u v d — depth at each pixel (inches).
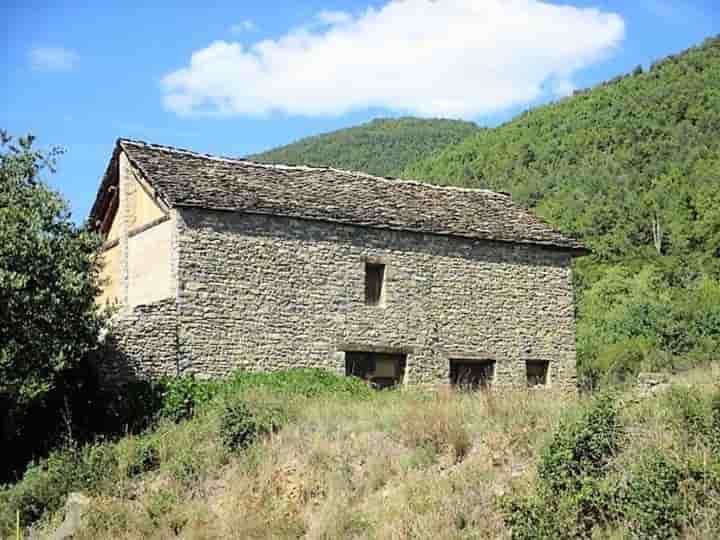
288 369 942.4
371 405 775.1
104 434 820.0
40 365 767.1
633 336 1585.9
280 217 958.4
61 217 823.1
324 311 971.3
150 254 954.1
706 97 2994.6
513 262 1101.7
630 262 2198.6
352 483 617.3
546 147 3132.4
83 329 804.0
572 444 522.3
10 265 765.3
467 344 1054.4
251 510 612.1
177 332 892.0
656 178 2618.1
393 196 1093.8
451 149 3718.0
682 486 458.6
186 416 843.4
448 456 622.5
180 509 644.1
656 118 2999.5
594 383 1117.1
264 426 732.0
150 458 736.3
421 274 1036.5
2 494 716.7
